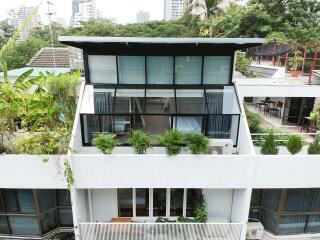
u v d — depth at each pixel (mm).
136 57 11328
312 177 9453
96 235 9719
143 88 11391
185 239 9906
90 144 10688
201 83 11602
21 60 33875
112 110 10664
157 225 9711
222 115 10453
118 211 11430
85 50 11195
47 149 9117
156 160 9148
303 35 31328
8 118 9977
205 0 40750
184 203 11242
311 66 20188
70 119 10602
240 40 9555
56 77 10234
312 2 35125
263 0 36094
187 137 9289
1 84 9945
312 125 14594
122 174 9281
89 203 10922
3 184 9398
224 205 11297
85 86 11398
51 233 11281
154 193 11289
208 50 11086
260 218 11617
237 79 16688
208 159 9156
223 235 9883
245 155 9164
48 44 38688
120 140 10609
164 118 10758
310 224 11211
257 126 13039
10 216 10773
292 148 9938
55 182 9453
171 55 11258
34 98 10102
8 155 9078
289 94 14648
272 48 26922
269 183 9477
